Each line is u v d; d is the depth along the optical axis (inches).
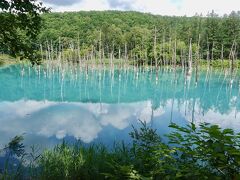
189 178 112.9
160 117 1117.1
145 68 3496.6
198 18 4891.7
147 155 161.8
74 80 2755.9
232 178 101.3
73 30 4894.2
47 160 300.8
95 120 1005.8
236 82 2655.0
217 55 3720.5
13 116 1017.5
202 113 1275.8
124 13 6215.6
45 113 1119.6
